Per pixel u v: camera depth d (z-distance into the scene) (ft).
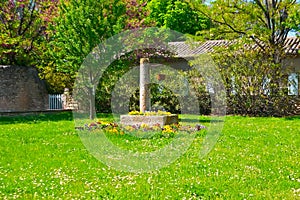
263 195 22.40
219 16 84.38
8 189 24.09
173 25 137.69
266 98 80.33
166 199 21.97
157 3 140.46
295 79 81.56
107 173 28.40
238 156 34.45
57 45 75.82
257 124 62.23
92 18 70.28
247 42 81.51
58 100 99.50
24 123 65.82
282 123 63.62
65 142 43.55
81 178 26.78
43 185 24.88
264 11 82.74
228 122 65.57
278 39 83.66
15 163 32.17
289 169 29.22
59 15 75.66
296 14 77.51
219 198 22.04
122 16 73.10
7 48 95.30
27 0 97.66
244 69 81.87
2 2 96.37
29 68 99.71
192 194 23.09
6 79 95.14
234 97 83.25
